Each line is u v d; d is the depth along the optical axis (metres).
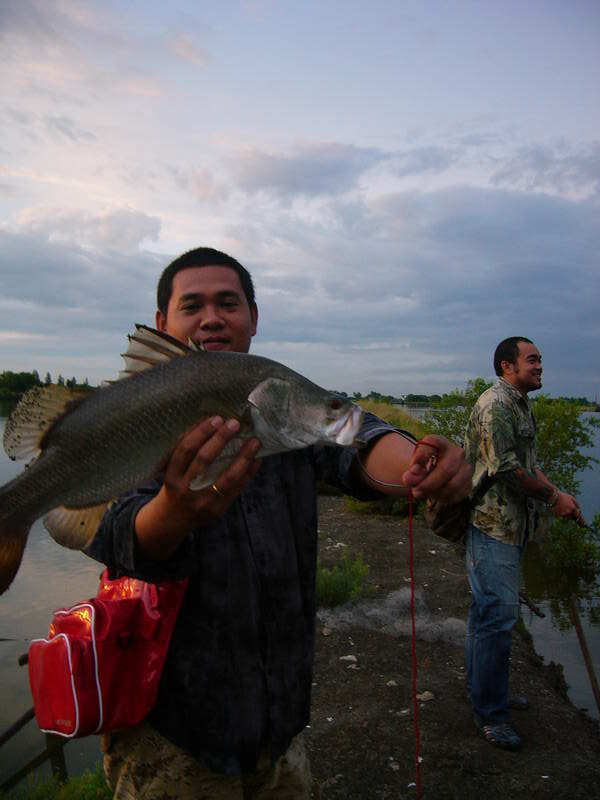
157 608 1.86
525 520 4.33
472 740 4.38
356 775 4.01
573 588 8.59
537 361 4.55
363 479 2.04
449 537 2.94
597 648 6.45
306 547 2.14
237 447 1.71
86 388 1.86
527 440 4.43
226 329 2.26
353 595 7.05
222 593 1.91
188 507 1.60
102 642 1.82
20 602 7.72
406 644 6.09
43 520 1.84
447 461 1.48
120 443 1.79
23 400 1.88
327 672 5.48
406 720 4.66
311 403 1.78
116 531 1.72
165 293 2.38
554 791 3.81
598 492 14.34
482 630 4.34
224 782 1.91
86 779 3.97
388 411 18.36
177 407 1.76
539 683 5.30
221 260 2.33
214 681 1.87
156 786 1.90
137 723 1.89
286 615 2.02
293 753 2.10
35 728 5.00
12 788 4.13
